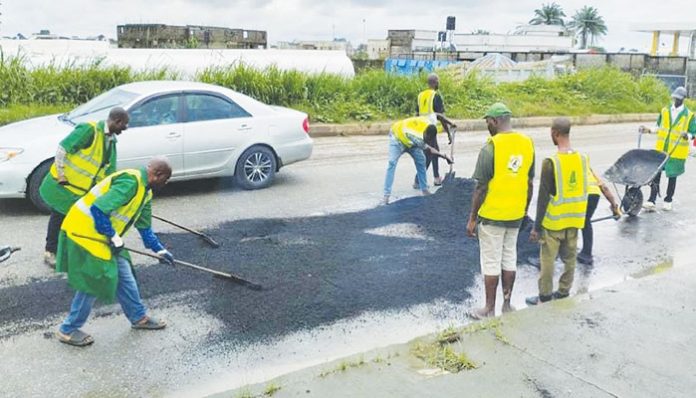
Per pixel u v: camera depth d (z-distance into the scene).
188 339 5.13
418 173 9.63
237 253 7.02
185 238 7.46
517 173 5.47
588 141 16.34
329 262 6.85
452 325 5.30
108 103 9.02
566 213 5.75
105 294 4.87
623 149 15.03
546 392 4.12
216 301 5.81
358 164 12.14
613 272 7.05
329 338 5.23
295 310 5.69
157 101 9.00
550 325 5.11
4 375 4.53
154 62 16.50
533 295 6.32
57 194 6.35
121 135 8.57
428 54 42.62
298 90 16.55
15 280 6.13
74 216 4.80
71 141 6.25
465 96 19.25
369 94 17.83
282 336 5.23
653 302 5.61
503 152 5.43
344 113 16.56
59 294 5.87
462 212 8.77
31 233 7.50
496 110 5.52
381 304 5.89
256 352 4.96
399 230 8.02
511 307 5.88
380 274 6.57
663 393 4.15
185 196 9.38
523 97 21.64
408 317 5.66
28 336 5.10
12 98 13.88
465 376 4.30
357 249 7.28
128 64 15.87
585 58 37.44
